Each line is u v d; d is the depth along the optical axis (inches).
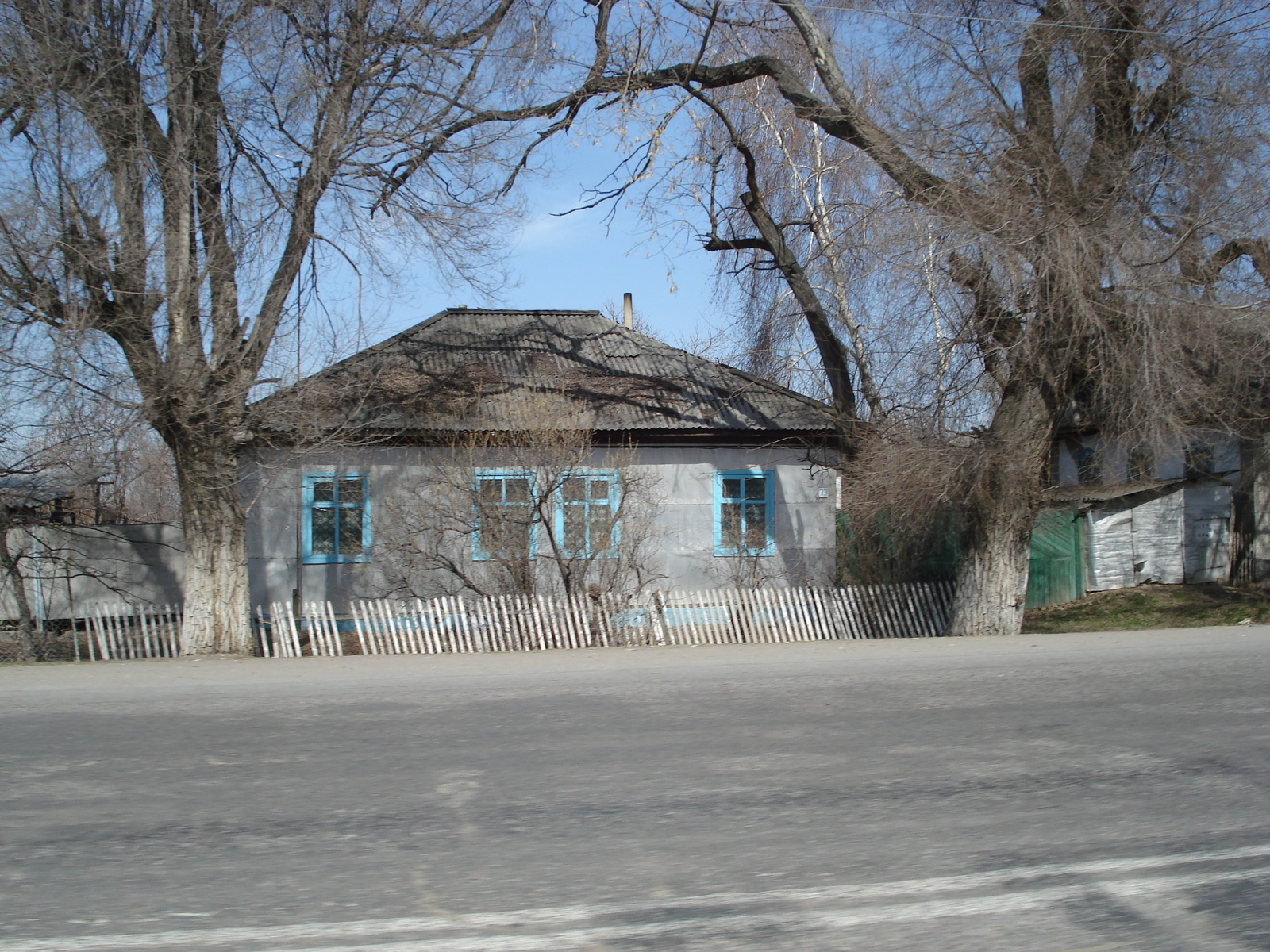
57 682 377.1
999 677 349.7
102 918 143.6
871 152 530.9
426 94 529.0
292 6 483.2
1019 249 457.4
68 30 450.6
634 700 315.9
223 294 486.6
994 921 140.1
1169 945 132.6
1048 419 513.0
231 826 185.8
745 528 733.9
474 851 170.4
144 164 465.4
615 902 147.6
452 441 631.2
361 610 553.6
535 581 609.0
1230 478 817.5
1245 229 481.1
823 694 319.6
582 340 840.3
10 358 440.1
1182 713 277.1
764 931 137.0
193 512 512.1
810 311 671.1
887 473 543.2
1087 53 482.6
